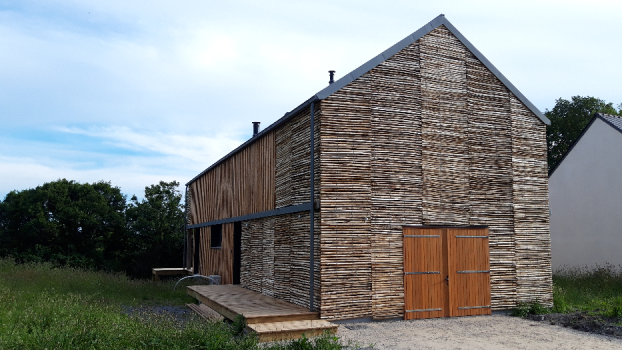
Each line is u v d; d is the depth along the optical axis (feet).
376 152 33.76
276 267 38.68
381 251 33.17
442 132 36.40
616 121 62.69
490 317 35.63
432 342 26.99
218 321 29.66
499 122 38.88
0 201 92.07
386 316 32.91
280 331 27.27
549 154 98.63
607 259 60.90
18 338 22.33
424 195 35.06
